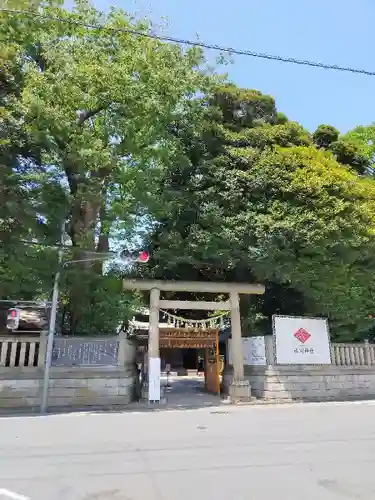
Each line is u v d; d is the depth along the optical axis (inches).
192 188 711.7
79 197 638.5
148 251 757.9
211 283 727.1
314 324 749.9
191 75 669.3
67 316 726.5
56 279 598.5
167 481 226.5
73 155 597.3
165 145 647.1
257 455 284.4
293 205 688.4
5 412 550.0
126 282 690.8
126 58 631.8
